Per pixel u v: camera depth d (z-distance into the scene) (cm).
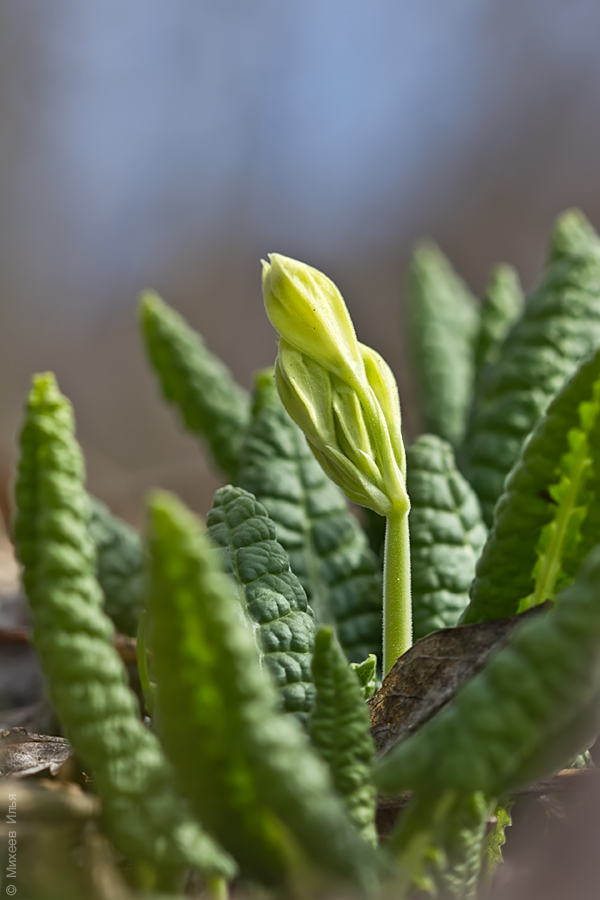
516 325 34
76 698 25
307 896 25
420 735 25
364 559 32
